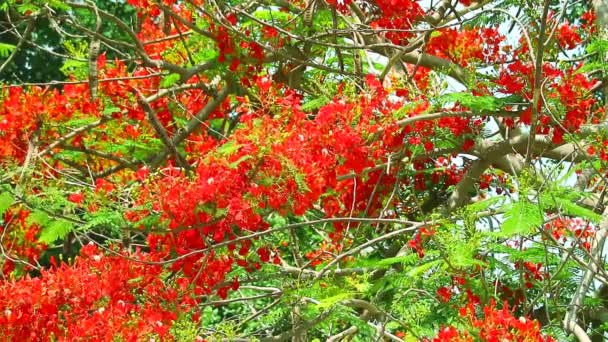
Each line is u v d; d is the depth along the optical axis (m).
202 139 8.48
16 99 7.95
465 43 8.88
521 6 8.47
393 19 8.59
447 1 8.80
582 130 7.73
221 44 8.34
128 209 6.41
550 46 7.84
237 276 7.66
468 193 9.82
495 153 8.34
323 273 6.77
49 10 7.99
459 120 8.25
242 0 8.79
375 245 8.79
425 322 7.02
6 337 6.50
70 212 6.82
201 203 6.35
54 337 6.58
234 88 8.73
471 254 6.37
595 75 8.95
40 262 13.68
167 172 7.61
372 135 6.99
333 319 7.23
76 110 8.34
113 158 8.39
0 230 9.30
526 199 6.05
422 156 8.38
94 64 7.27
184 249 6.75
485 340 5.82
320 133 6.81
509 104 7.50
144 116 8.48
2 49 8.43
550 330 6.85
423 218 6.90
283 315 7.91
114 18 7.89
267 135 6.29
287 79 8.72
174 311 6.71
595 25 9.25
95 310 6.69
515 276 7.92
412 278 6.84
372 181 8.39
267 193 6.37
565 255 7.26
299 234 9.81
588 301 7.81
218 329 6.82
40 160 7.57
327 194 8.06
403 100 7.65
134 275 6.79
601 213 7.96
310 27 8.26
